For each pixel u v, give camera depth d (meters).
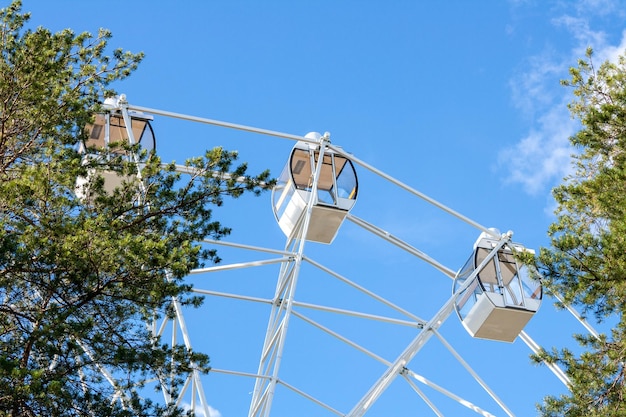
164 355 20.39
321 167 34.44
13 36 23.78
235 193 22.88
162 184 22.72
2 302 20.31
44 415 19.00
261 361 33.47
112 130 32.69
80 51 24.58
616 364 22.92
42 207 21.02
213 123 32.78
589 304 23.11
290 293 31.17
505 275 34.81
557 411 22.94
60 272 20.06
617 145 26.61
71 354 20.03
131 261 19.94
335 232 34.44
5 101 22.78
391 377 33.03
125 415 19.56
